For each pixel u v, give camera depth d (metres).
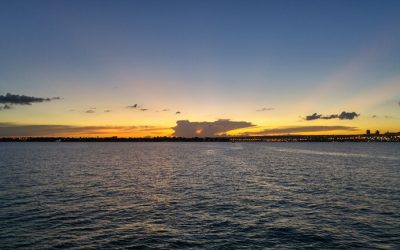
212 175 62.91
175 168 78.44
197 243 23.09
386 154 150.75
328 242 23.22
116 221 28.47
